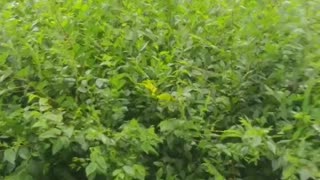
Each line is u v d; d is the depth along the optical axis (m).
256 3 3.30
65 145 2.57
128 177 2.54
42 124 2.54
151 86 2.84
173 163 2.80
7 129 2.69
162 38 3.30
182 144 2.79
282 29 2.96
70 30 3.21
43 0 3.42
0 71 2.91
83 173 2.83
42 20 3.36
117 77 2.87
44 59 3.04
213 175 2.71
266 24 2.99
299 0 3.05
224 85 2.99
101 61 3.10
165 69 2.97
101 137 2.56
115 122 2.81
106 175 2.60
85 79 2.90
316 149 2.53
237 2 3.38
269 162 2.78
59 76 2.93
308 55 2.82
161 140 2.68
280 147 2.56
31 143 2.68
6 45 3.00
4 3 3.76
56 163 2.78
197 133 2.75
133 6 3.56
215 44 3.25
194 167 2.80
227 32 3.26
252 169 2.82
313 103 2.69
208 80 3.07
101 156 2.52
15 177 2.64
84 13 3.39
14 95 2.96
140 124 2.82
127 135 2.63
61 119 2.60
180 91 2.77
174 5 3.57
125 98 2.93
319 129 2.48
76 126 2.70
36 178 2.70
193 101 2.85
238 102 2.96
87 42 3.18
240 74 2.97
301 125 2.59
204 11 3.49
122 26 3.36
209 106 2.89
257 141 2.47
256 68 2.97
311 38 2.86
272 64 2.96
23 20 3.40
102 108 2.84
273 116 2.83
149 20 3.49
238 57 3.04
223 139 2.79
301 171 2.39
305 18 2.95
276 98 2.81
